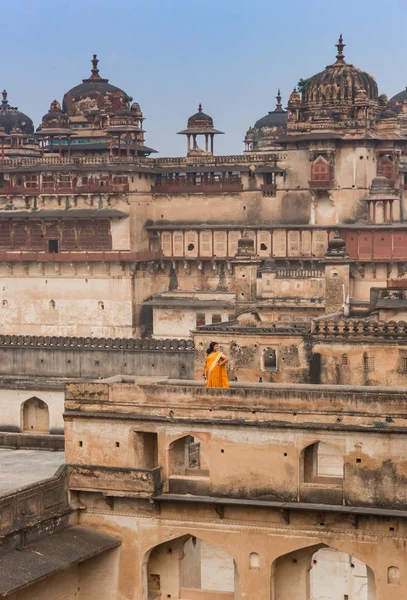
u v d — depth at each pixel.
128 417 52.84
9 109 162.25
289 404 50.88
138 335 132.75
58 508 52.91
